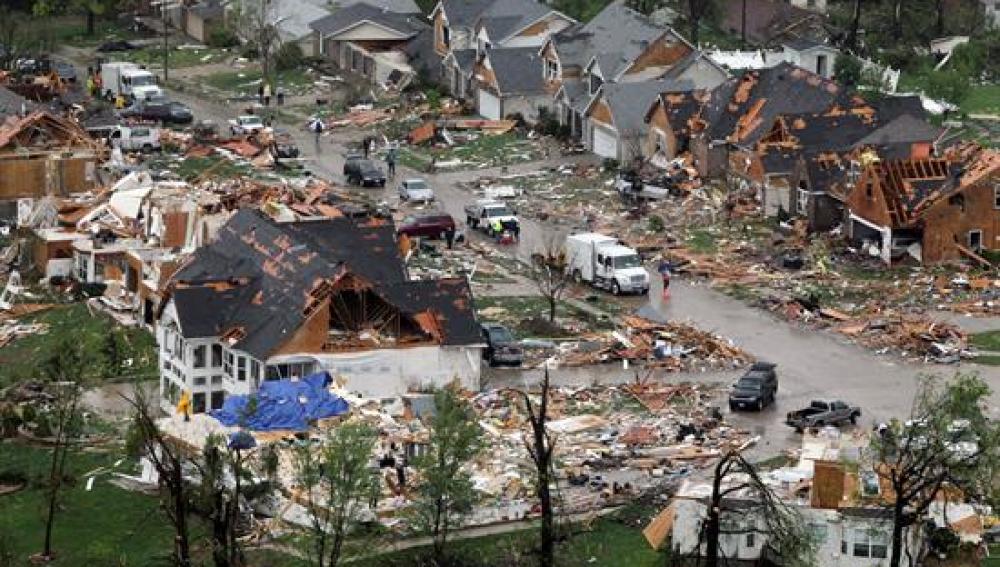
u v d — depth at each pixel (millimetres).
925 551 198875
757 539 198875
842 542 198125
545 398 195000
